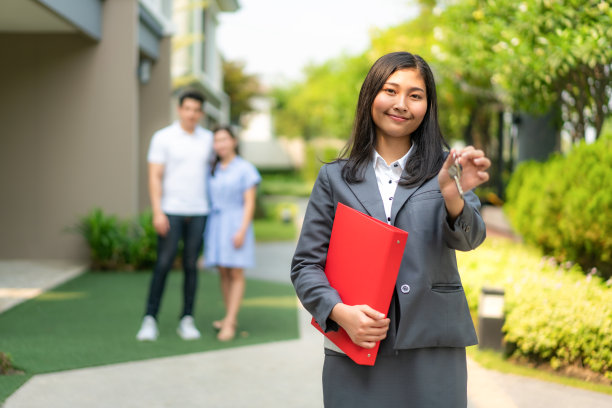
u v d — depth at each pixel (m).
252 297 7.18
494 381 3.92
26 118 9.08
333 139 46.50
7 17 8.09
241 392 3.83
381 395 1.87
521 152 10.48
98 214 8.81
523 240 7.04
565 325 4.07
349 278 1.83
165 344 4.92
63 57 9.08
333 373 1.92
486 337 4.55
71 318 5.75
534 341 4.15
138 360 4.46
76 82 9.10
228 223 5.10
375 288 1.76
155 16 10.44
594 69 5.60
